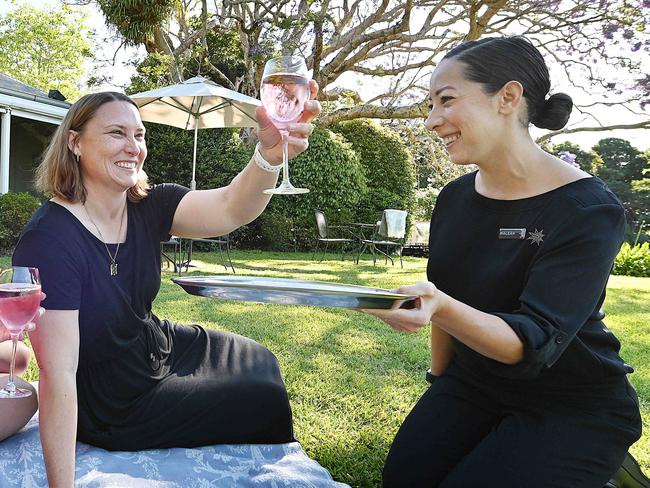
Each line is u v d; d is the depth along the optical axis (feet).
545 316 4.03
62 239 5.39
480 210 5.12
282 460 6.29
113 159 5.67
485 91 4.51
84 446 5.89
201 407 6.10
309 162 39.34
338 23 41.24
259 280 4.80
